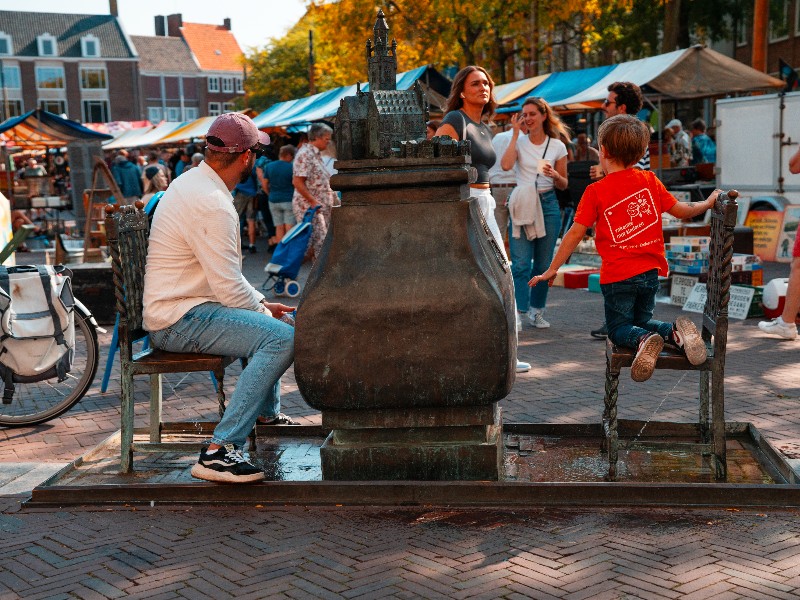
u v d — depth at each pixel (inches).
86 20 3565.5
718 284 159.9
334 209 156.9
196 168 167.2
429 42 1084.5
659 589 118.6
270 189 603.8
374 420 159.5
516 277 329.1
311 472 170.6
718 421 159.9
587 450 181.2
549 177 323.6
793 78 735.7
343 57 1194.0
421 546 135.9
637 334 164.4
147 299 167.5
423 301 153.8
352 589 121.7
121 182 786.8
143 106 3710.6
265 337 161.8
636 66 652.7
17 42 3403.1
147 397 250.2
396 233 155.9
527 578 123.4
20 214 809.5
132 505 158.1
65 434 213.6
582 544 134.5
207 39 4121.6
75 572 130.6
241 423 159.5
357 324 155.3
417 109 161.8
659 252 171.9
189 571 129.5
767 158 524.4
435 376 155.0
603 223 172.2
